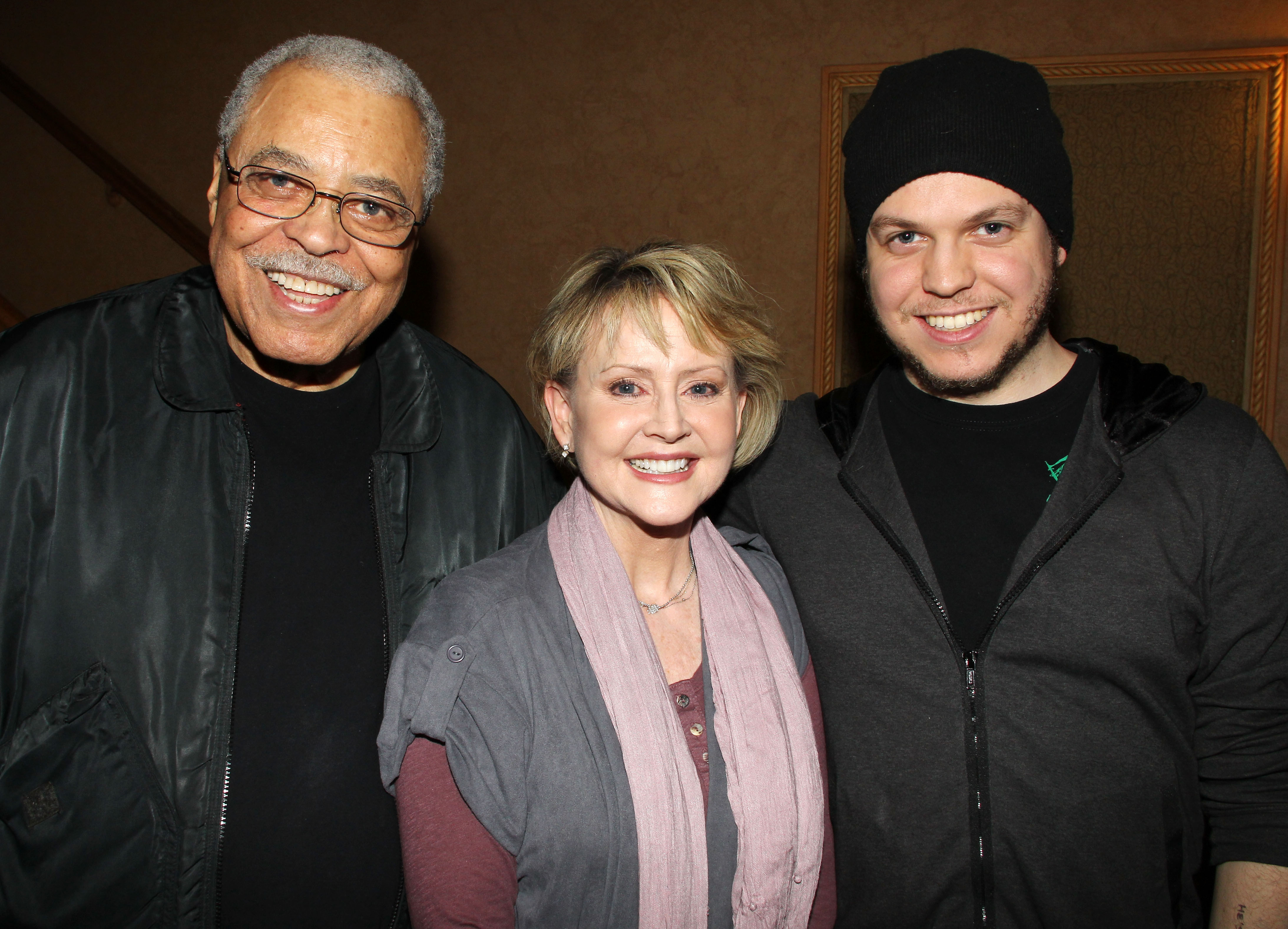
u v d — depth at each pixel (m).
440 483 1.36
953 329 1.15
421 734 1.06
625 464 1.17
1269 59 2.80
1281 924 1.12
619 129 3.24
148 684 1.12
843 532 1.28
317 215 1.11
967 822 1.15
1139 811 1.13
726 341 1.15
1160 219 2.94
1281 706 1.13
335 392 1.28
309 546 1.24
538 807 1.04
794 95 3.12
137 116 3.46
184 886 1.12
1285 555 1.10
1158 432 1.15
